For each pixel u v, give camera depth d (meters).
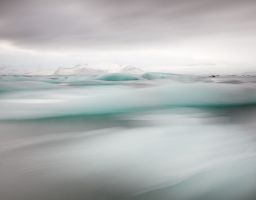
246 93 15.24
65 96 16.16
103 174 4.83
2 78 27.48
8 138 7.47
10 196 3.96
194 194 4.05
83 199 3.94
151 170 5.00
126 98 14.88
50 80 28.39
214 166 5.09
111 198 3.96
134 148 6.50
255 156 5.69
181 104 13.29
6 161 5.49
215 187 4.22
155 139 7.38
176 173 4.82
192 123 9.58
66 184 4.39
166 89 16.67
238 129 8.56
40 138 7.50
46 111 11.73
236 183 4.33
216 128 8.71
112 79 33.25
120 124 9.50
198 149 6.33
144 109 12.27
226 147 6.44
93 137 7.67
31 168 5.15
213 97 14.56
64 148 6.45
